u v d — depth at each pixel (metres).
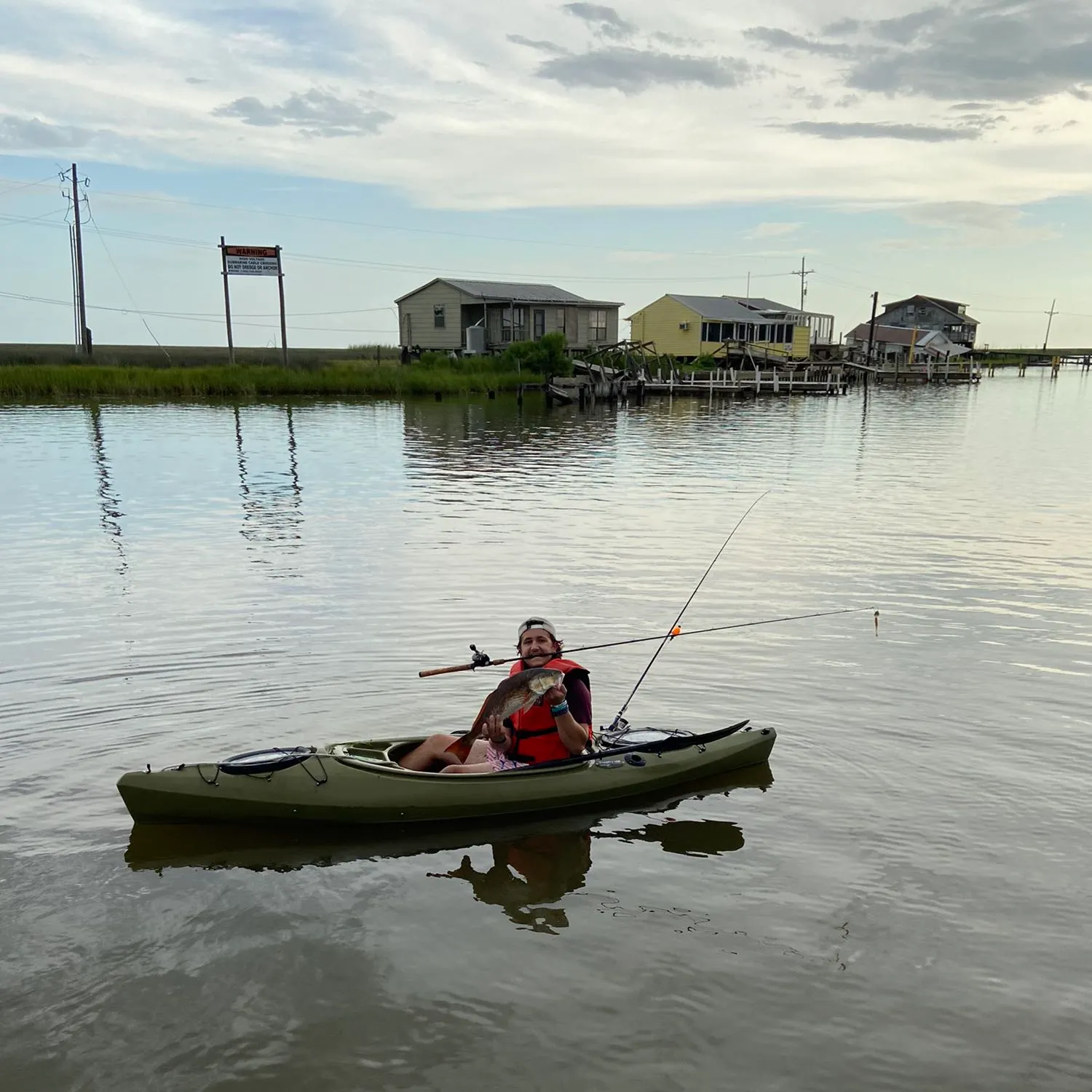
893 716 6.26
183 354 79.25
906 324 94.69
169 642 7.62
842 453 22.47
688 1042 3.32
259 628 8.01
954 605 8.88
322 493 15.44
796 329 70.00
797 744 5.86
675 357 60.94
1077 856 4.55
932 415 36.47
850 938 3.93
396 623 8.18
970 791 5.22
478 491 15.94
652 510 14.05
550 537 12.01
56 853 4.56
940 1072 3.18
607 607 8.76
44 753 5.57
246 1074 3.16
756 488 16.41
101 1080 3.12
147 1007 3.47
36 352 63.34
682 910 4.15
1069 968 3.72
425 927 4.02
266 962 3.75
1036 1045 3.31
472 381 42.62
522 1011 3.47
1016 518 13.51
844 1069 3.20
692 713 6.33
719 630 8.06
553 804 5.13
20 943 3.83
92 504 14.11
